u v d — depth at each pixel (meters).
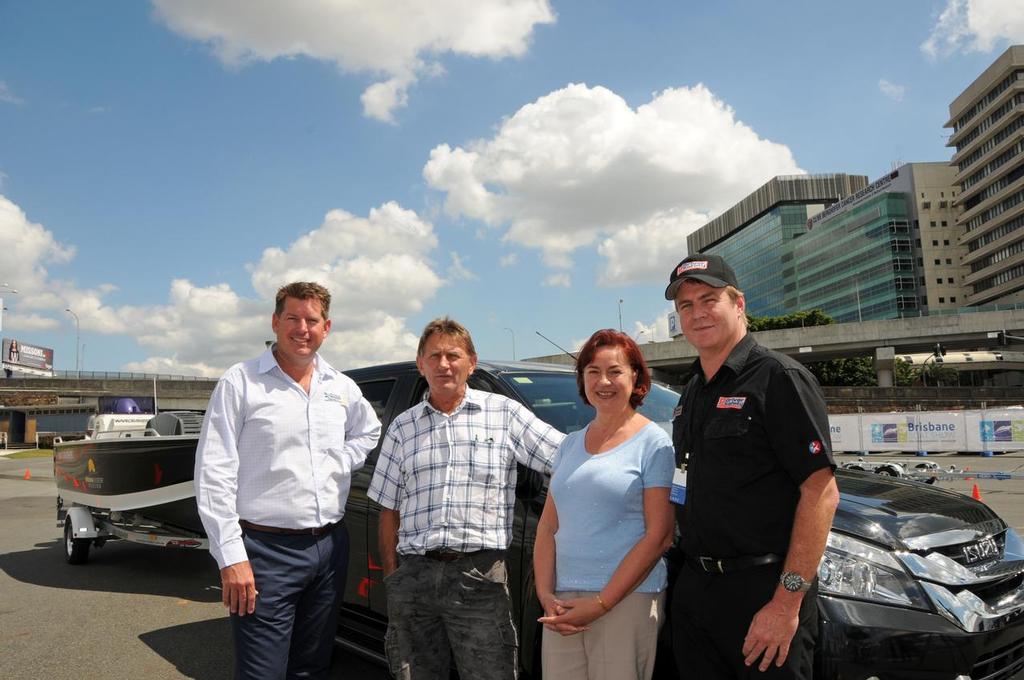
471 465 2.69
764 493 2.03
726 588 2.06
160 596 6.33
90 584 6.81
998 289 103.50
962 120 110.81
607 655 2.29
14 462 32.84
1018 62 97.19
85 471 7.24
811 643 2.02
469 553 2.61
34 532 10.41
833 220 123.56
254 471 2.79
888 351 51.62
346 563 3.03
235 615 2.71
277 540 2.76
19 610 5.87
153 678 4.30
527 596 2.88
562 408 3.42
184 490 6.16
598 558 2.33
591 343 2.50
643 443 2.41
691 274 2.23
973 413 23.61
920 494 3.16
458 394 2.82
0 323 68.56
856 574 2.48
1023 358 92.56
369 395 4.25
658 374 57.16
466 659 2.59
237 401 2.80
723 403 2.11
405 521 2.73
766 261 145.88
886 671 2.35
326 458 2.92
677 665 2.27
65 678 4.30
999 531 2.99
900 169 115.31
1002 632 2.54
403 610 2.68
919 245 111.44
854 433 26.02
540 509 2.91
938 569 2.57
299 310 2.89
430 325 2.80
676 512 2.35
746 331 2.30
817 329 54.31
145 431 7.56
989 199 102.25
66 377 60.97
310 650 2.91
